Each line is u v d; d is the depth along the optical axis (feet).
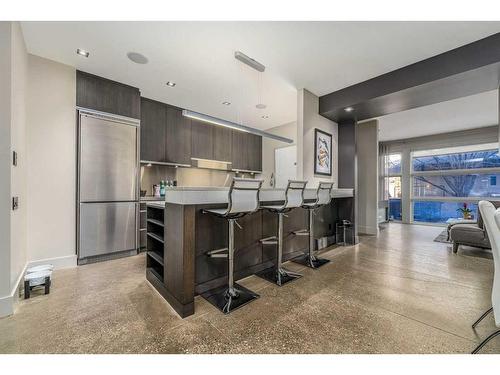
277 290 7.40
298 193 8.95
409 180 23.20
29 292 6.82
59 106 9.34
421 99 10.73
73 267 9.46
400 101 10.98
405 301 6.63
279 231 8.39
